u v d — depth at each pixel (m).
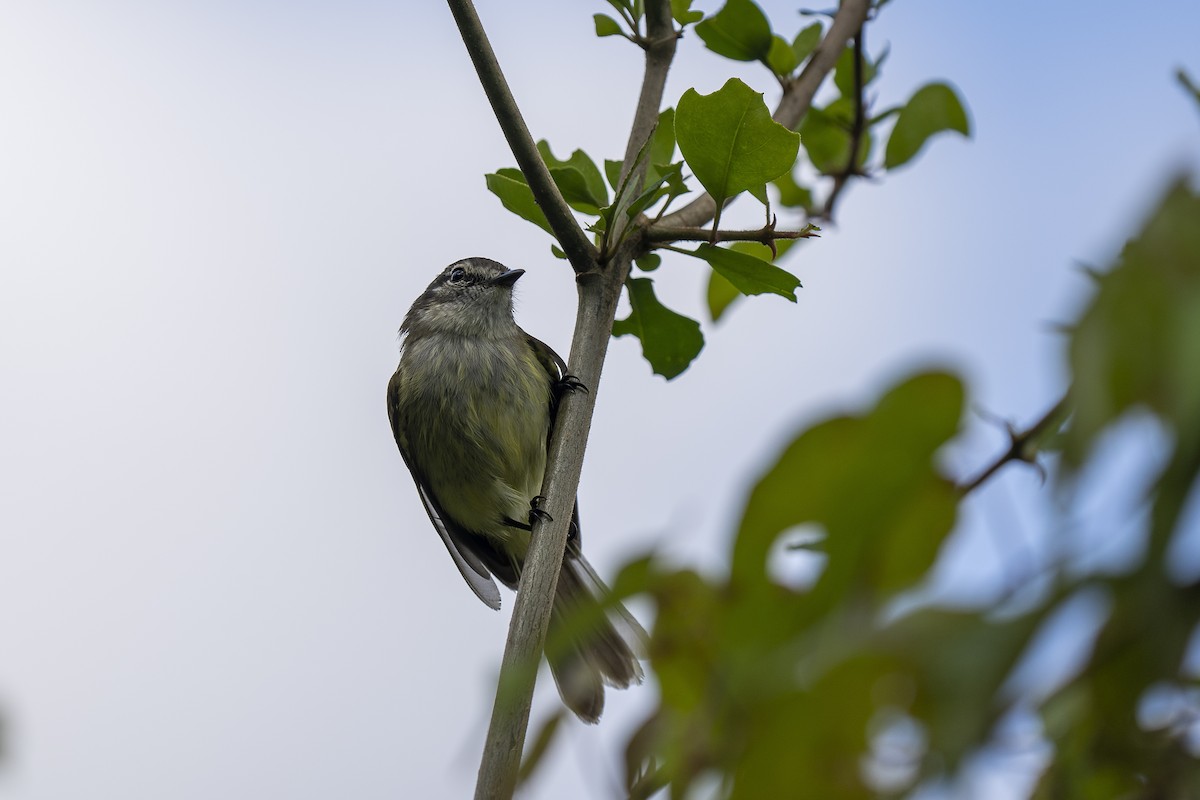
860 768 1.97
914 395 2.06
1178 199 1.89
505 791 4.81
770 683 2.04
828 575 2.10
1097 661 1.81
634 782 2.66
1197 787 2.34
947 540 2.08
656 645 2.56
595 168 7.95
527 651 6.04
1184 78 2.79
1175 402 1.71
